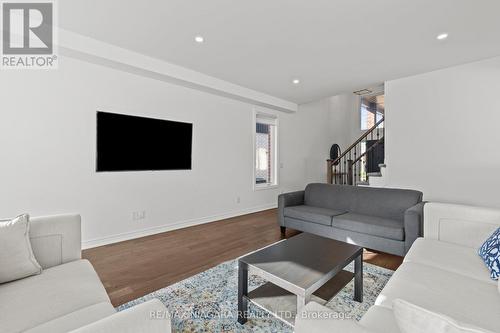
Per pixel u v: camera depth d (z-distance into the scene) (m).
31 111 2.62
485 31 2.54
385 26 2.45
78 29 2.54
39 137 2.67
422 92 3.82
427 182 3.81
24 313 1.05
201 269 2.42
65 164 2.84
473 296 1.17
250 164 5.05
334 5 2.12
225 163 4.59
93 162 3.03
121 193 3.28
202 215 4.22
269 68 3.58
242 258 1.73
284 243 2.07
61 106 2.80
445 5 2.11
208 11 2.22
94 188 3.05
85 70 2.95
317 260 1.71
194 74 3.71
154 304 0.77
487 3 2.07
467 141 3.46
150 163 3.55
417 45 2.86
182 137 3.92
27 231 1.46
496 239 1.47
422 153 3.85
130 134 3.33
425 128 3.81
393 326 0.97
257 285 2.08
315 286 1.42
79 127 2.92
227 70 3.67
